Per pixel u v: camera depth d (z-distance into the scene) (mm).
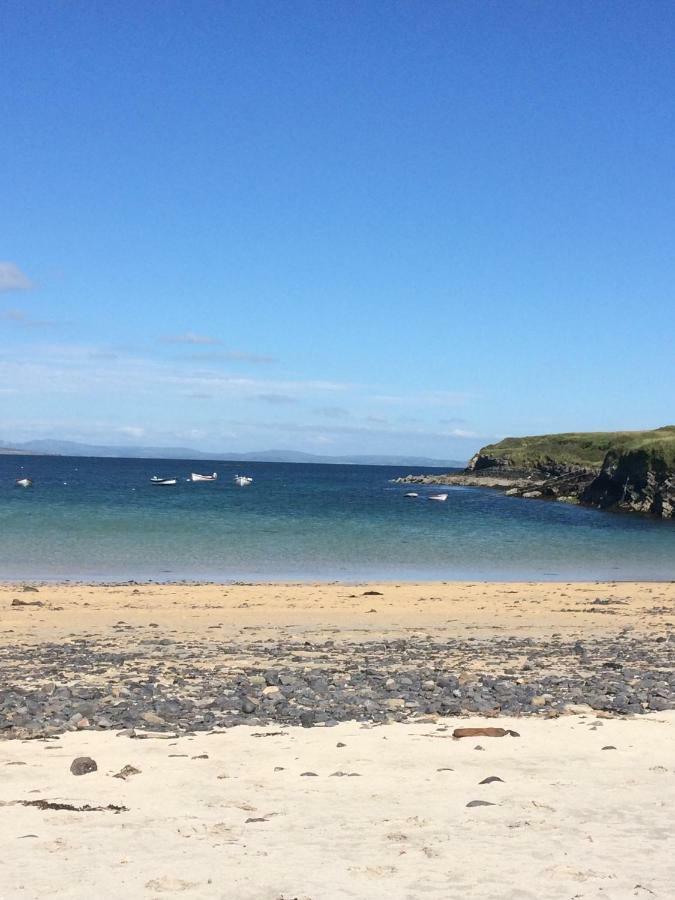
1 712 15266
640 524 93625
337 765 11820
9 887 7266
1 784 10727
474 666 21672
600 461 177750
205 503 109500
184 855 8141
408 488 183125
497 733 13570
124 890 7227
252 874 7641
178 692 17562
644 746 13047
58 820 9266
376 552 59562
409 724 14547
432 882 7473
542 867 7867
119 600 35438
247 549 58656
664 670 21562
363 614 33469
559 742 13203
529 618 33312
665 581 49062
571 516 103438
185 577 45781
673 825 9242
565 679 19594
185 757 12164
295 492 154125
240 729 14141
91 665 21328
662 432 191375
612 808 9859
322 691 17609
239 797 10234
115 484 172250
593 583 45438
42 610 32500
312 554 57344
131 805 9844
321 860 8031
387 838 8711
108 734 13695
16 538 60188
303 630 29469
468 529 80000
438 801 10109
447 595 39219
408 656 23516
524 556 60062
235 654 23594
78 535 63000
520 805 9945
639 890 7332
